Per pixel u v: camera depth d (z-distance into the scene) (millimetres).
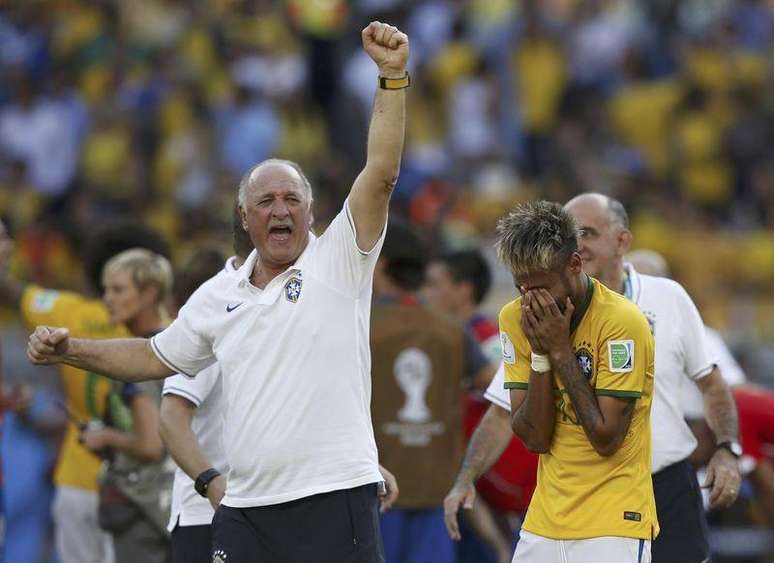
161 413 19359
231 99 55781
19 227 49562
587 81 57062
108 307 23688
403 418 24344
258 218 17266
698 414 23750
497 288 44500
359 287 17156
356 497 17047
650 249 50719
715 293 49406
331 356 16969
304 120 56594
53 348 17531
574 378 16891
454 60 56844
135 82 57781
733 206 54500
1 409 26000
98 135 55438
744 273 51094
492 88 55812
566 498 17375
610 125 56469
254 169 17734
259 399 17031
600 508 17172
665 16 60406
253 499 17141
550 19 58031
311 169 52875
